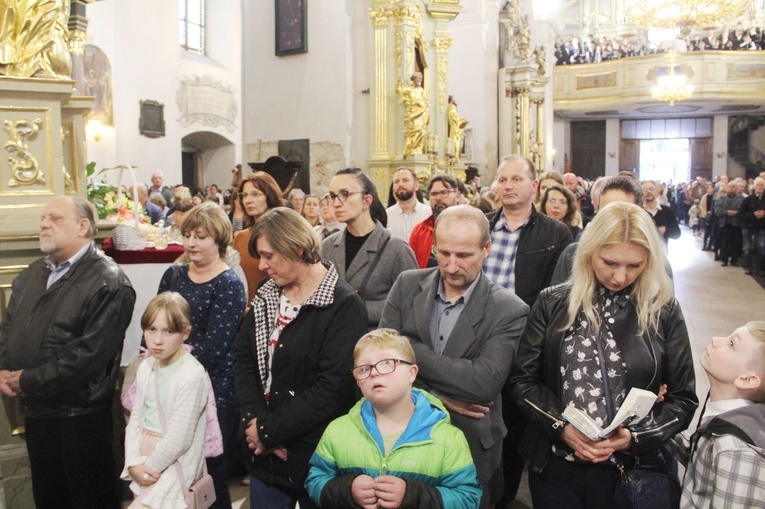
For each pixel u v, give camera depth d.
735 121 26.81
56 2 3.55
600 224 2.06
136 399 2.67
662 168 28.02
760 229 11.61
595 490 2.12
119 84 14.62
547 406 2.10
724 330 7.62
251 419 2.40
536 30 21.56
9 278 3.38
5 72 3.44
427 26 10.18
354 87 8.72
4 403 3.32
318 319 2.38
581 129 28.64
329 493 2.03
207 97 17.50
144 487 2.54
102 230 3.90
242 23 9.23
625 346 2.07
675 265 13.62
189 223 3.05
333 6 8.55
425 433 2.04
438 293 2.47
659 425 1.98
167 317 2.55
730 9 17.30
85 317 2.82
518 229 3.40
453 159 10.69
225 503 2.98
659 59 22.67
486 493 2.39
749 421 1.82
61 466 2.91
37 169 3.47
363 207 3.23
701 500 1.86
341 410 2.36
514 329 2.39
